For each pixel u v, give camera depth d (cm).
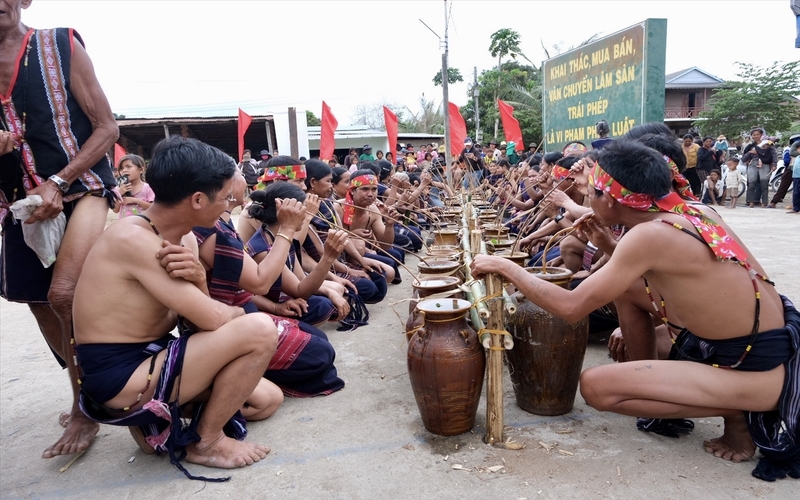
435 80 3212
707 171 1337
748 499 197
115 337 219
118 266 211
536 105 2692
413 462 231
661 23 835
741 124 2256
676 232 204
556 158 622
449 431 249
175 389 221
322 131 1071
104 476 235
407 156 1572
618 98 923
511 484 212
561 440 245
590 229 276
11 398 334
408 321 296
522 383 270
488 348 233
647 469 219
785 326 212
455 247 414
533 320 257
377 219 586
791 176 1173
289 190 340
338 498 209
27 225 242
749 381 209
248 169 1305
